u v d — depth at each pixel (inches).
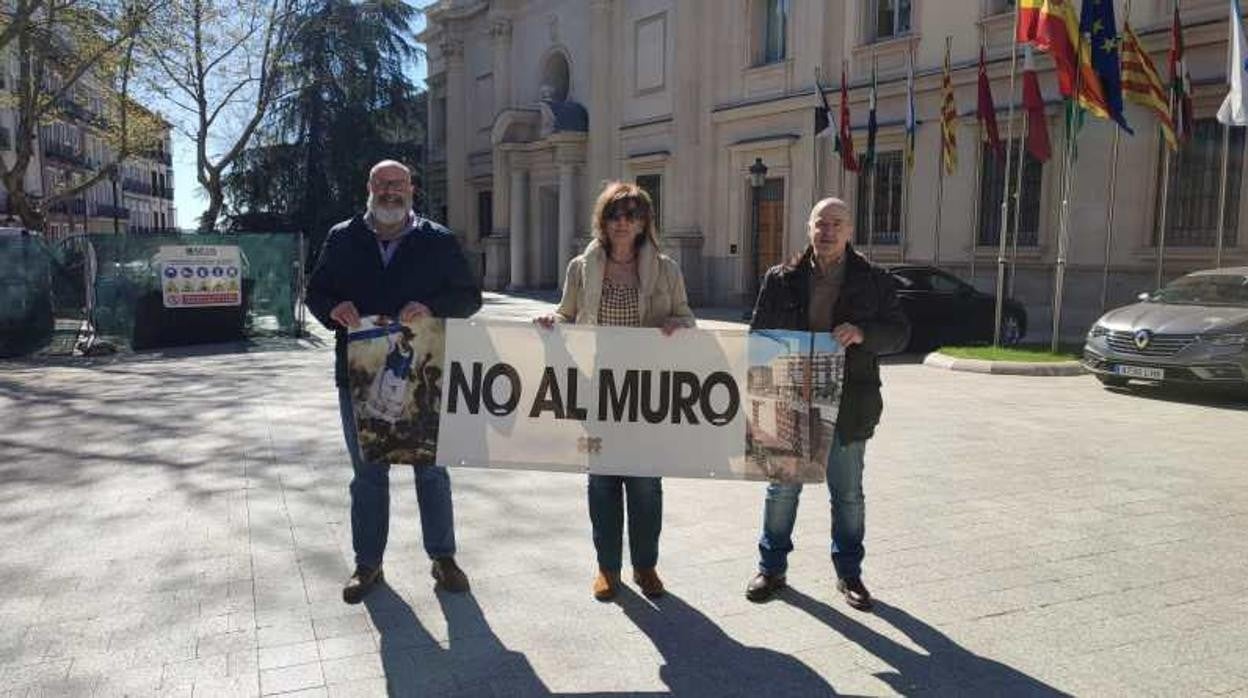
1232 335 364.8
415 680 135.1
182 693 130.5
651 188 1040.8
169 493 231.5
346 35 1253.1
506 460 162.9
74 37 871.1
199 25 950.4
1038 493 234.8
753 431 160.2
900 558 185.9
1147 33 594.6
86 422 323.3
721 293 948.0
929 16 731.4
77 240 547.5
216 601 162.9
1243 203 564.1
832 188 823.7
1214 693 130.4
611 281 163.3
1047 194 657.6
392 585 171.0
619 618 157.2
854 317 156.5
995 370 466.9
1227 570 178.5
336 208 1249.4
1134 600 163.8
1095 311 639.1
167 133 1209.4
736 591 169.3
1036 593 167.3
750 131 900.0
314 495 229.8
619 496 165.0
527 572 178.7
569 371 161.5
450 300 162.7
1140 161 608.1
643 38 1031.0
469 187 1450.5
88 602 162.2
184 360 506.0
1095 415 347.6
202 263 574.9
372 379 160.7
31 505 220.4
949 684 133.8
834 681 135.1
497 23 1307.8
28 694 129.6
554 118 1130.7
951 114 654.5
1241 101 474.6
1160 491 236.2
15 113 1674.5
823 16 812.0
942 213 728.3
